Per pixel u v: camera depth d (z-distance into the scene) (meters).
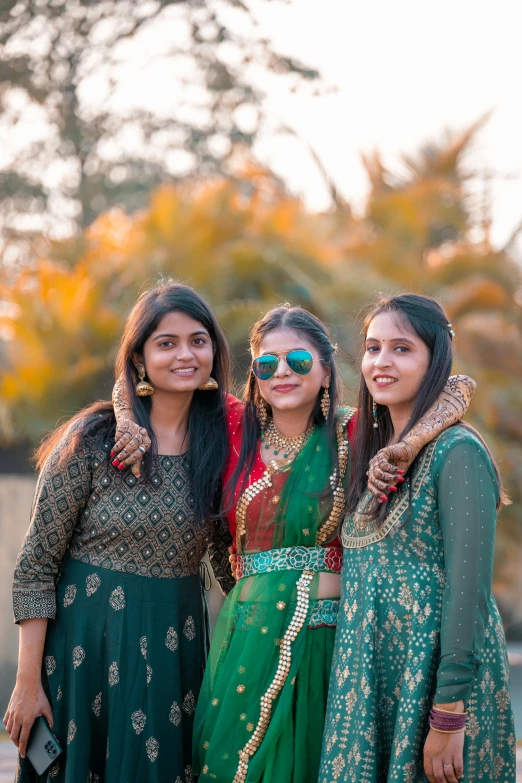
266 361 3.15
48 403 8.80
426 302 2.92
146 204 16.25
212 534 3.29
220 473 3.23
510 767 2.78
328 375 3.24
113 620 3.09
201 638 3.28
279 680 3.02
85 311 8.88
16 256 15.73
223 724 3.05
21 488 7.91
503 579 10.77
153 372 3.18
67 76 16.38
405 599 2.74
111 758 3.04
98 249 9.48
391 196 11.30
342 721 2.77
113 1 16.11
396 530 2.77
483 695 2.70
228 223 9.15
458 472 2.70
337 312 8.80
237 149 16.55
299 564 3.11
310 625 3.06
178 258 8.90
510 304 10.79
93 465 3.14
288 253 8.95
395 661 2.73
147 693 3.07
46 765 3.05
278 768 2.99
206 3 16.41
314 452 3.18
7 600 7.57
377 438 3.00
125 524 3.10
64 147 16.72
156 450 3.18
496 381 10.21
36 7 15.85
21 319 9.07
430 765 2.61
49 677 3.13
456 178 11.95
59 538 3.13
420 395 2.85
